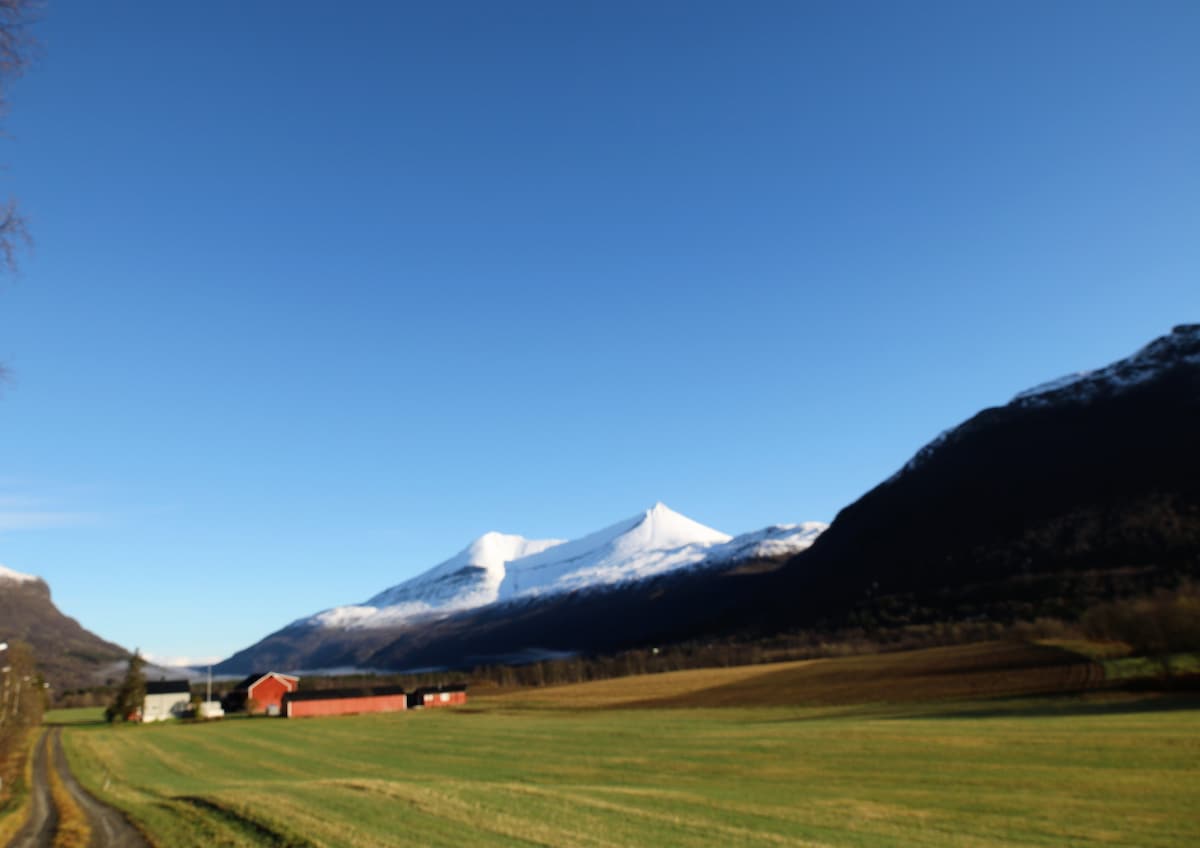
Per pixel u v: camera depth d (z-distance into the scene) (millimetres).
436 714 116938
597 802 29719
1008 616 177375
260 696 148250
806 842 23641
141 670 126750
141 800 35688
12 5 10828
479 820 24422
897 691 87500
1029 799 31609
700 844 22500
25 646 100938
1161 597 87188
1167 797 30797
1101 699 65188
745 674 130375
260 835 22750
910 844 24250
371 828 23000
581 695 131000
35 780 48906
